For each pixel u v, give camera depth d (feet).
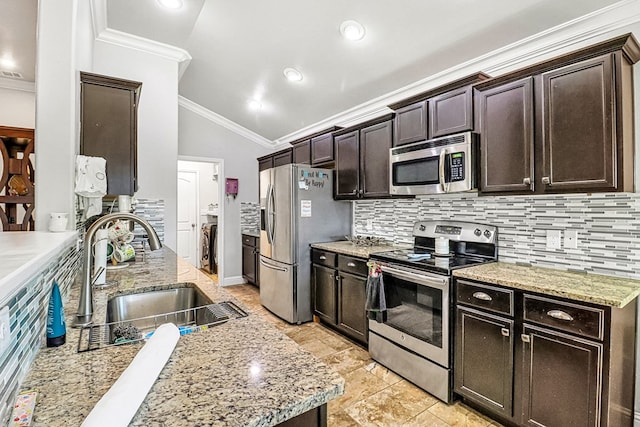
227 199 16.75
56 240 3.40
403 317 7.76
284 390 2.30
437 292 6.92
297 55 9.82
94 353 2.90
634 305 5.49
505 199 7.65
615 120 5.14
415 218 9.99
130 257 7.61
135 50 9.99
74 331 3.42
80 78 6.43
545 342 5.31
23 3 7.49
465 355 6.50
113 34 9.50
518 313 5.66
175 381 2.39
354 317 9.70
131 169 7.02
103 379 2.45
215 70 11.86
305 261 11.53
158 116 10.37
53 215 4.64
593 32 6.13
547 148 5.91
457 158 7.17
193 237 21.44
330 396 2.33
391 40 8.04
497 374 5.97
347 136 11.10
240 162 16.98
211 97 14.25
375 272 8.15
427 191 7.92
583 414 4.90
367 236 11.82
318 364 2.69
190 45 10.53
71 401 2.16
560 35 6.51
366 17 7.64
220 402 2.14
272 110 13.93
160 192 10.43
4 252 2.56
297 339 10.09
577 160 5.55
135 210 9.94
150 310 5.25
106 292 4.98
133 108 7.02
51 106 5.15
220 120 16.22
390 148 9.40
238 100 13.91
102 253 5.44
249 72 11.51
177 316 5.22
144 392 2.12
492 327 6.03
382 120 9.63
